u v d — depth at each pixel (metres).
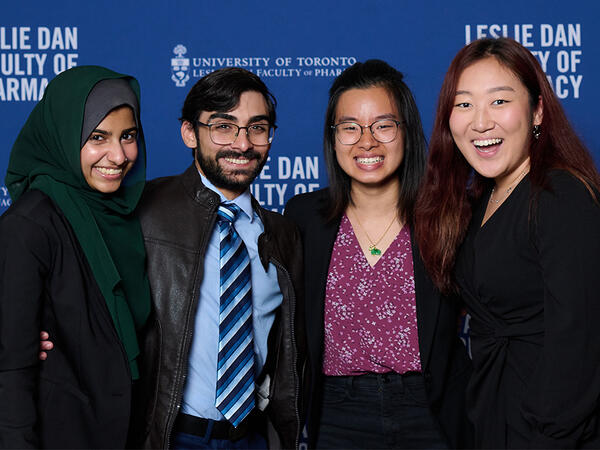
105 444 1.31
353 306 1.63
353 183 1.69
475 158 1.44
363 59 2.55
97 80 1.33
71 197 1.33
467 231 1.54
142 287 1.43
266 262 1.58
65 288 1.28
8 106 2.53
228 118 1.47
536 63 1.40
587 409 1.23
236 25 2.54
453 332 1.64
